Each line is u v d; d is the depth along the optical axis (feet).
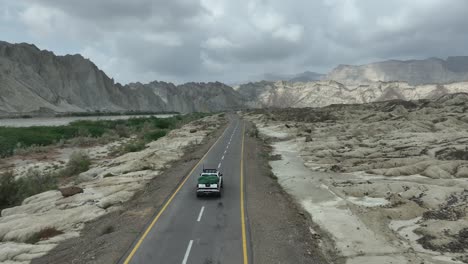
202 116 610.24
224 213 68.59
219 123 383.04
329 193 92.32
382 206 80.94
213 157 142.61
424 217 73.10
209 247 52.39
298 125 304.71
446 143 152.35
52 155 186.39
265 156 152.15
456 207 76.43
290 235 58.34
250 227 60.75
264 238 55.88
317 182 105.19
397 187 93.66
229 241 54.60
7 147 191.52
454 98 333.62
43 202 78.02
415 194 87.81
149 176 105.91
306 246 55.47
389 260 52.54
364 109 396.78
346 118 351.05
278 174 118.21
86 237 59.06
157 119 438.40
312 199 87.40
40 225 62.85
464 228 64.28
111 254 49.90
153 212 69.56
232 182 96.99
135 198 83.61
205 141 203.62
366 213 74.74
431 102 343.67
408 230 66.64
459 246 57.67
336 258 53.62
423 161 123.34
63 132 265.95
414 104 353.51
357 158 143.02
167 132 275.80
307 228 65.21
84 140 238.68
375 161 132.05
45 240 57.98
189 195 82.79
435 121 238.68
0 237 59.72
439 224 66.74
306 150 170.09
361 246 57.93
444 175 107.96
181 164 126.52
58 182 108.68
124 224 63.10
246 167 119.96
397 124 237.45
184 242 54.19
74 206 76.38
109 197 82.07
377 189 93.45
